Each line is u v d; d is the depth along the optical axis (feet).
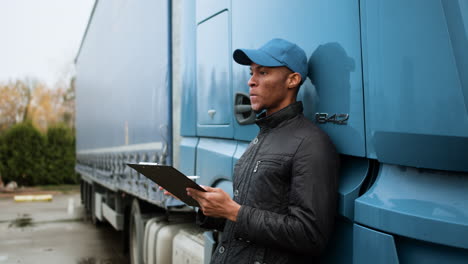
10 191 68.95
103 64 25.05
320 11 5.36
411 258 4.09
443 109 3.86
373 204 4.37
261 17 6.89
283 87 5.35
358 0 4.73
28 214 40.27
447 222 3.75
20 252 23.66
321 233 4.52
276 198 4.90
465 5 3.71
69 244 25.85
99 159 27.25
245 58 5.71
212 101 9.09
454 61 3.78
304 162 4.70
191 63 10.47
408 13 4.13
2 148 72.69
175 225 12.71
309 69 5.60
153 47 13.79
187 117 10.69
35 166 73.87
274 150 5.04
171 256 12.06
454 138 3.79
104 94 24.90
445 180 4.06
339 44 5.02
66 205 48.57
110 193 24.71
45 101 106.63
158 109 13.05
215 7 8.98
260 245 5.06
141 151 15.30
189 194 5.10
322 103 5.33
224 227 5.96
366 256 4.43
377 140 4.48
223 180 8.70
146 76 14.78
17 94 102.58
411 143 4.14
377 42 4.45
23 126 74.18
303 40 5.73
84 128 37.73
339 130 5.05
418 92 4.05
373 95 4.52
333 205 4.69
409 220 3.98
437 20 3.90
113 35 21.65
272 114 5.28
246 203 5.10
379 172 4.70
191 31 10.51
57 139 76.64
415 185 4.24
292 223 4.56
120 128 19.62
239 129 7.87
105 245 25.54
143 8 15.33
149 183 13.65
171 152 12.20
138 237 15.16
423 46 4.00
